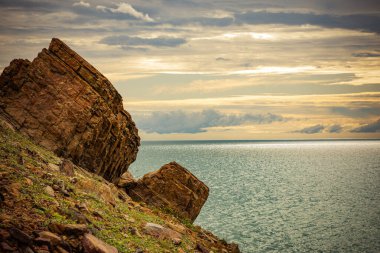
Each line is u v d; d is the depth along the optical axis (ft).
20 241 40.52
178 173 110.63
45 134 91.25
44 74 96.58
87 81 100.42
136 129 119.24
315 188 375.45
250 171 552.41
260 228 211.20
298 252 171.01
